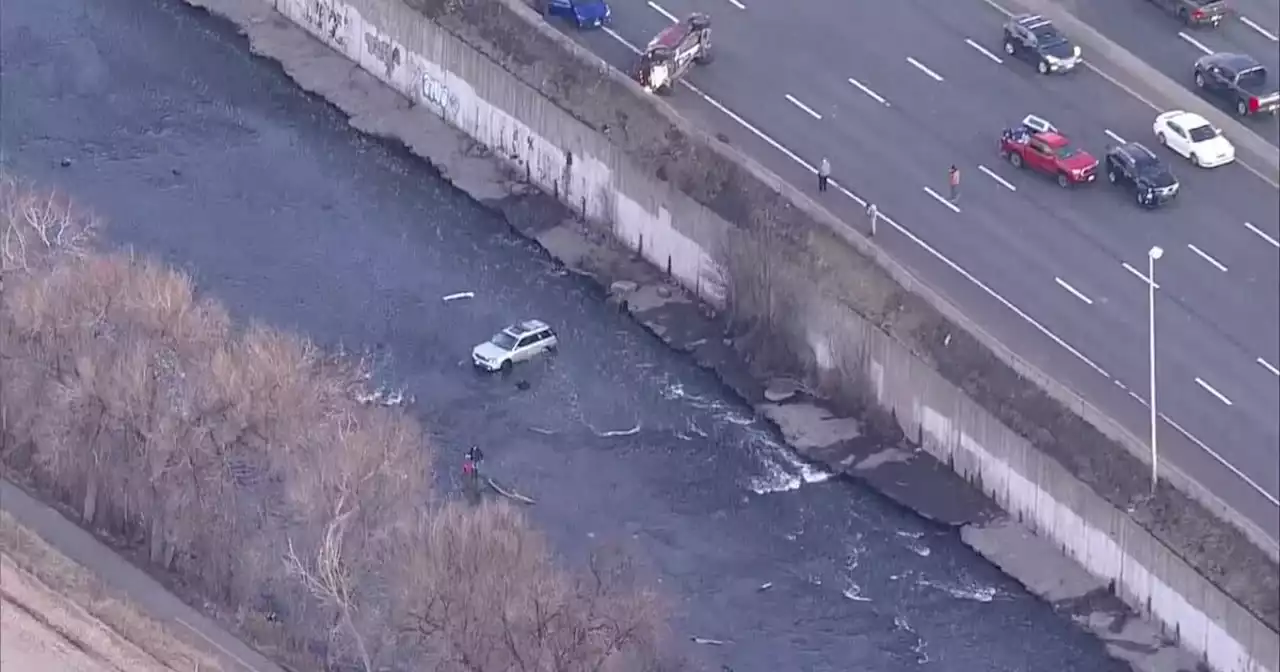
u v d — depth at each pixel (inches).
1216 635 7012.8
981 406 7480.3
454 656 6579.7
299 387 7062.0
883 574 7372.1
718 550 7436.0
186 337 7170.3
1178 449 7440.9
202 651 6830.7
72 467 7209.6
